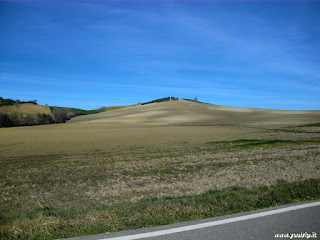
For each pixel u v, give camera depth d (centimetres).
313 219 475
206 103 16138
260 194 667
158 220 485
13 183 1123
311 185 754
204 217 504
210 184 921
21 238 427
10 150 2686
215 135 4144
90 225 475
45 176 1281
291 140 2950
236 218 484
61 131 5844
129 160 1797
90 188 958
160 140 3538
